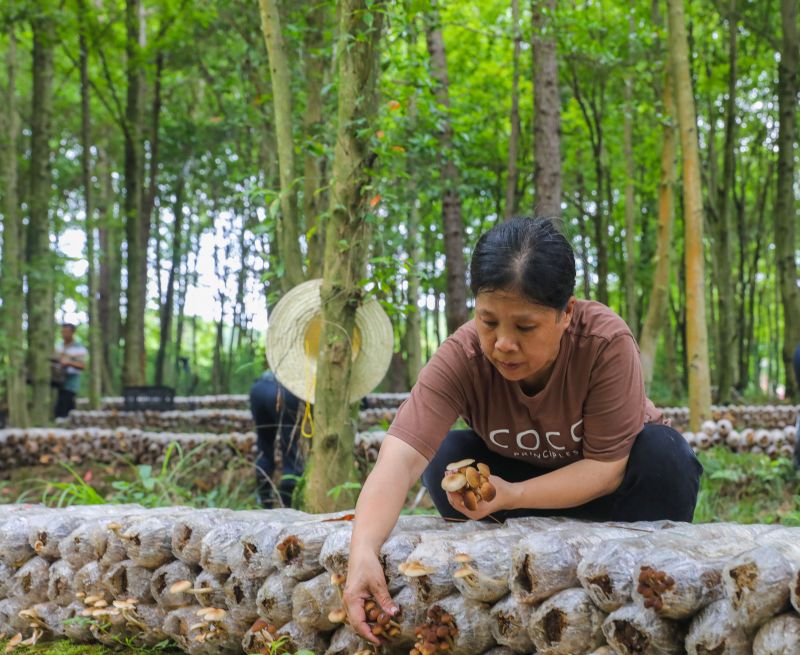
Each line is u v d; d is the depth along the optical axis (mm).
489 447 2520
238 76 9312
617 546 1853
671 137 7949
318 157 5246
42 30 10453
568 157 15922
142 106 14547
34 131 10977
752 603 1608
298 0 6324
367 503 2078
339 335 3768
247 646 2309
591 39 8281
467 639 2031
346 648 2156
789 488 5754
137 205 14039
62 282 12156
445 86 9008
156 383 18469
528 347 1927
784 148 11859
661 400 15664
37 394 11086
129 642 2619
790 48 11586
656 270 7910
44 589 2783
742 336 16844
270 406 5129
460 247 9344
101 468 7719
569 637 1863
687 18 11617
